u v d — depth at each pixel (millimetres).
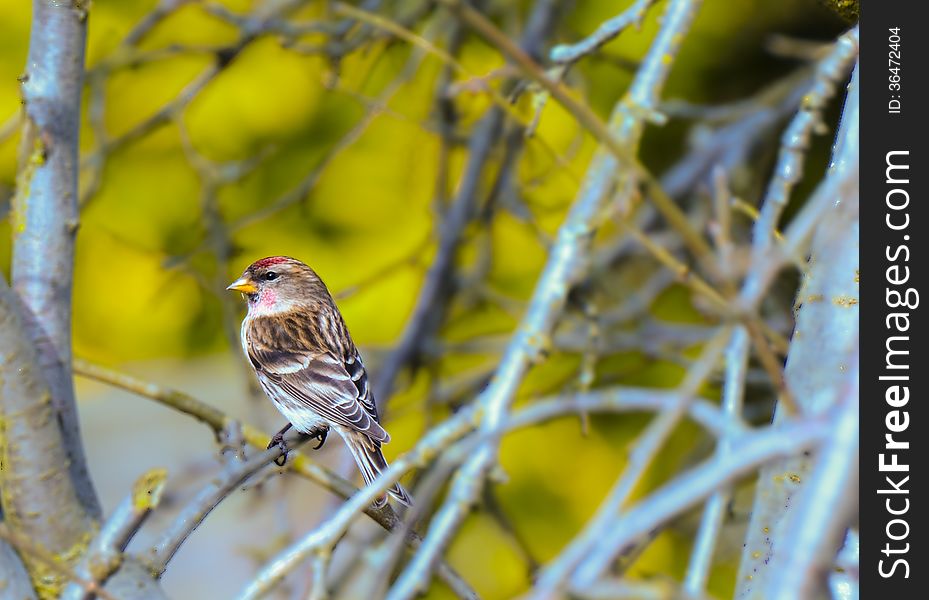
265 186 12000
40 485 5305
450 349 11055
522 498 11523
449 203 11867
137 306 12094
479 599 6012
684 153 12703
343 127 11961
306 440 7234
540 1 11250
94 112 10266
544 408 3904
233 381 12430
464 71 6270
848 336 5273
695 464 10695
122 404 12984
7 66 11133
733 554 10320
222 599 11062
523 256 12352
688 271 4434
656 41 6078
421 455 4789
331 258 12195
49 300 5934
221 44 11328
